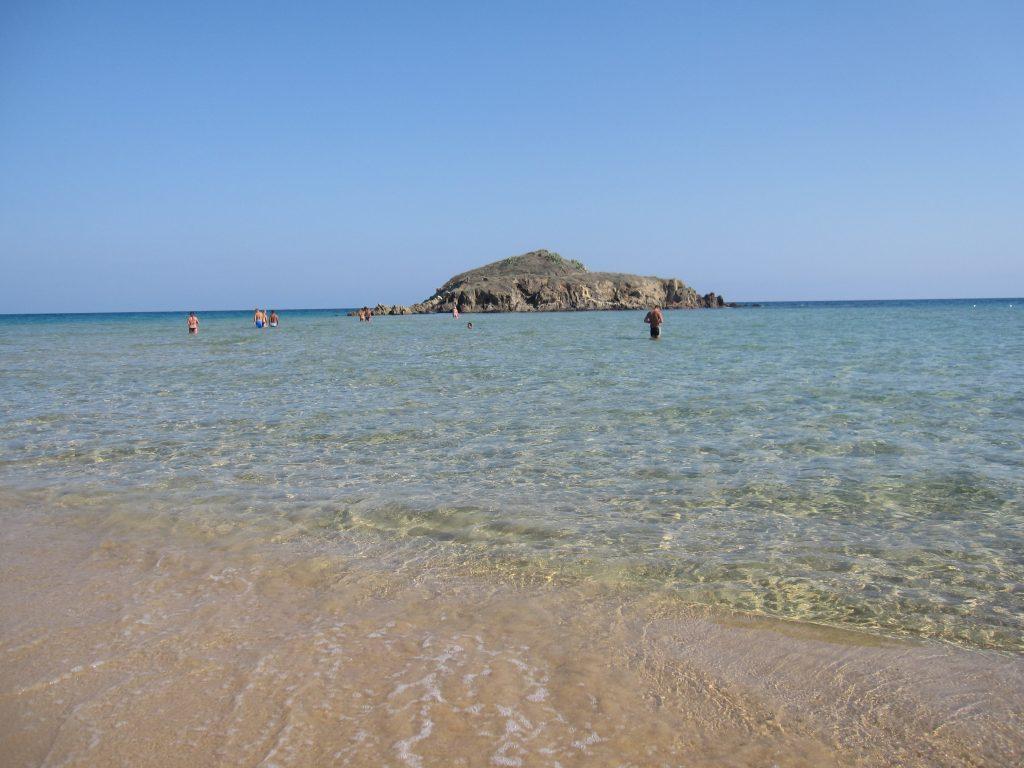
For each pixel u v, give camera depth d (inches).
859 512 274.5
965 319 2581.2
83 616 183.6
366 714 140.3
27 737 132.6
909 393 572.4
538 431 439.8
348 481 326.3
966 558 227.8
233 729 135.0
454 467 351.6
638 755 129.4
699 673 158.7
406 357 1039.6
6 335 2064.5
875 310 4601.4
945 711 144.2
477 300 4879.4
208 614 185.5
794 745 133.3
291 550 236.2
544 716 140.9
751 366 821.9
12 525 262.4
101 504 289.9
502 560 227.3
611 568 220.4
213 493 306.3
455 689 150.2
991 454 362.0
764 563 224.2
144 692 147.6
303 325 2817.4
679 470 340.5
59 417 510.9
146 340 1679.4
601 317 3437.5
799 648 170.7
